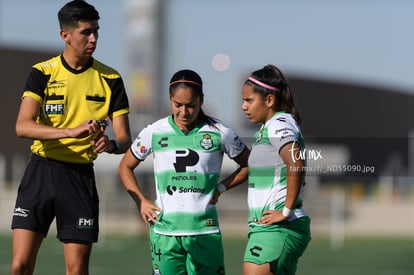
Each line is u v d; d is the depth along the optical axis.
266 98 24.11
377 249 65.06
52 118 24.38
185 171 24.31
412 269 51.50
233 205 91.00
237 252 60.41
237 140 24.72
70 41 24.16
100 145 23.55
